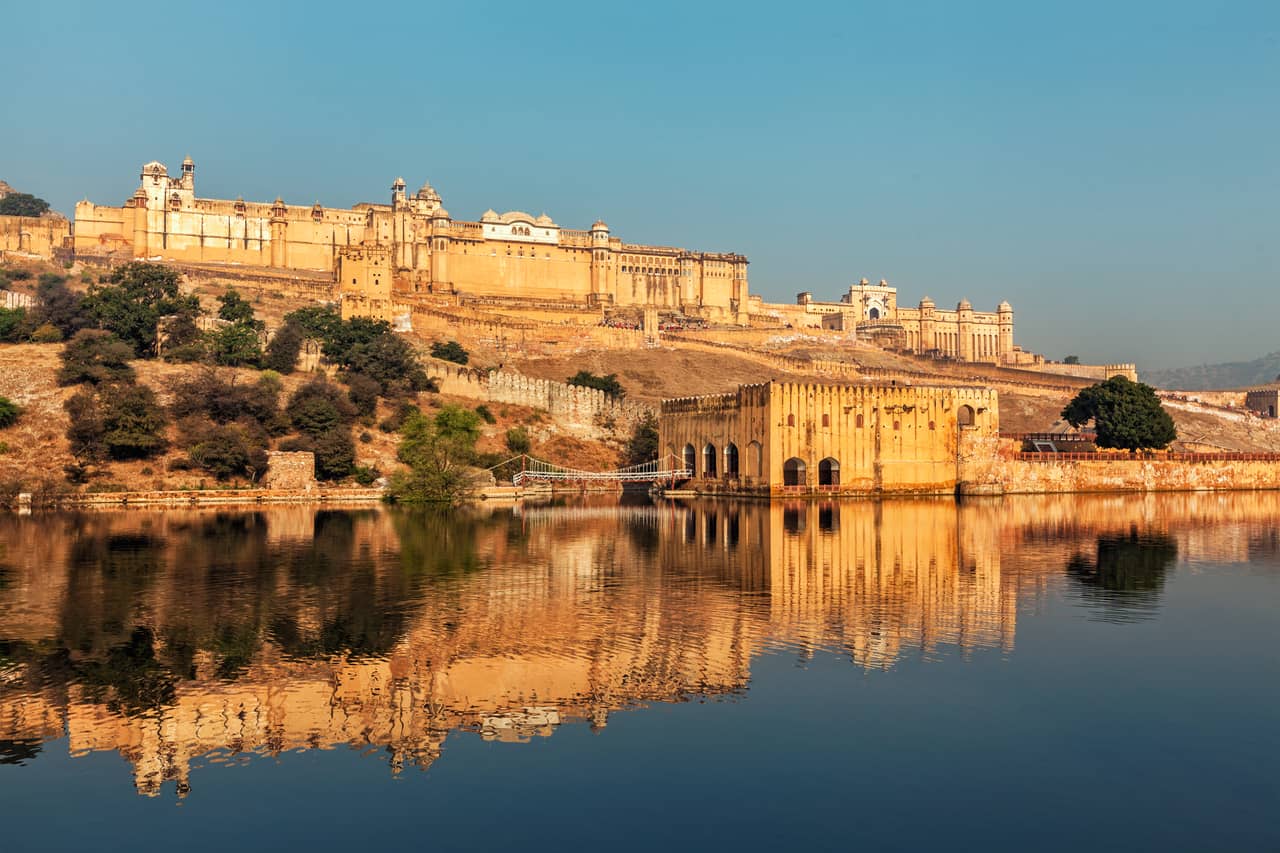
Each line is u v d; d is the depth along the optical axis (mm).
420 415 108688
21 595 43906
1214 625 38312
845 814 21609
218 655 33562
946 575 49906
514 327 185250
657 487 115375
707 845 20266
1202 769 23922
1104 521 79312
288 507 91375
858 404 105125
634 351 190125
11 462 95375
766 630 37125
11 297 159375
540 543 62875
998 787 22906
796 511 89312
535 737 26062
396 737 26109
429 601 42594
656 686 30156
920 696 29172
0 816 21766
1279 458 122250
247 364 130500
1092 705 28359
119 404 98812
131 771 24062
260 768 24219
